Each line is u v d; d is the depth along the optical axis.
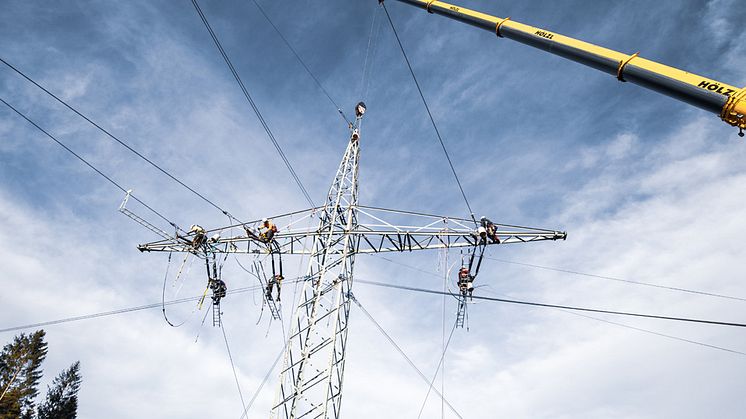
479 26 20.14
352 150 27.77
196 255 23.16
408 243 22.36
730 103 10.63
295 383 19.03
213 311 22.92
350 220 23.72
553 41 16.36
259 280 23.55
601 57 14.46
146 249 24.06
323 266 21.95
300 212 24.33
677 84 12.02
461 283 21.23
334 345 19.22
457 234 21.23
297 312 20.97
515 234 20.89
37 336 63.91
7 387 57.97
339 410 18.45
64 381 70.69
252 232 22.45
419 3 24.09
